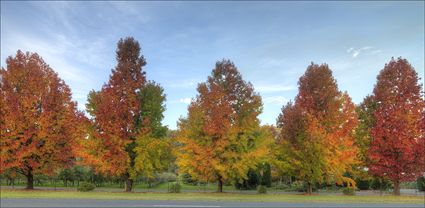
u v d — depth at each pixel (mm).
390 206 17609
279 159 31094
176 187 29828
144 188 39656
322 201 20203
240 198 21297
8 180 44844
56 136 29094
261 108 31484
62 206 14500
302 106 31453
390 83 30594
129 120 29703
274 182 49469
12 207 14023
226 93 31328
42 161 29281
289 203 18406
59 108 29766
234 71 31906
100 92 30516
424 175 44594
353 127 30641
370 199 22438
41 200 16984
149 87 31500
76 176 44188
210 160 28891
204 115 29969
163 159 30812
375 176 31953
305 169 29391
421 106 29359
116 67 30719
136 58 31891
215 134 29516
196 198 20516
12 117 27766
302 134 29797
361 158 32031
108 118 28984
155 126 31016
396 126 29047
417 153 28641
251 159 29609
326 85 31656
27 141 29172
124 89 30109
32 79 29156
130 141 29109
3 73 29234
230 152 29328
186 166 29625
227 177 29484
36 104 29406
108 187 41375
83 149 29000
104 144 29062
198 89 30562
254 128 30719
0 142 27781
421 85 29891
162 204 16344
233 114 30469
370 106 32812
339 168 29484
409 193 34906
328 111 30922
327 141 29328
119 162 29031
